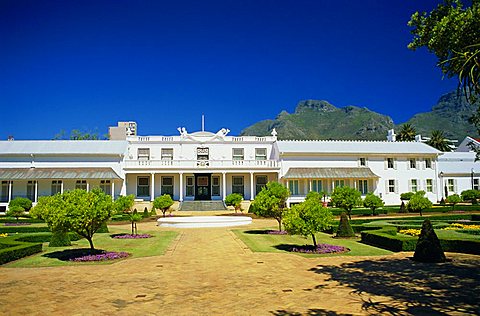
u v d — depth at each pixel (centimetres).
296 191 4453
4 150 4319
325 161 4566
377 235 1797
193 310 854
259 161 4553
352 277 1147
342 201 2794
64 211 1447
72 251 1673
